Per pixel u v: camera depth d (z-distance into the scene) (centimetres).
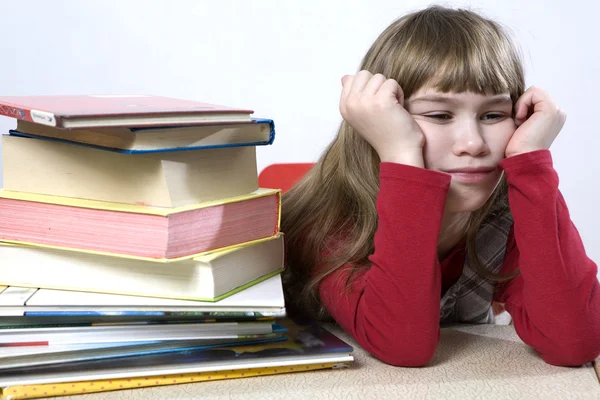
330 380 68
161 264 68
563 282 77
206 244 69
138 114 61
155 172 65
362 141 92
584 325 75
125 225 66
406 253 75
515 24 264
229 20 270
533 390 66
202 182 69
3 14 264
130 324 67
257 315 69
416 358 72
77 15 266
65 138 69
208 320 69
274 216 78
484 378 70
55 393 63
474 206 82
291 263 98
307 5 271
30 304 65
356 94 82
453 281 103
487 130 81
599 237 274
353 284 83
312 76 273
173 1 267
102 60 268
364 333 77
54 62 268
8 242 71
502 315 111
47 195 71
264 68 273
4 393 63
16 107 61
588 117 271
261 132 75
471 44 80
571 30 265
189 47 270
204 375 67
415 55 81
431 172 76
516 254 97
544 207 80
